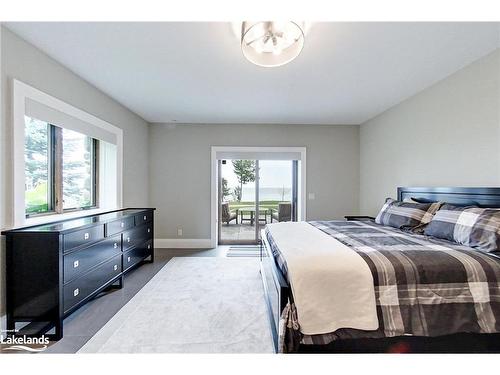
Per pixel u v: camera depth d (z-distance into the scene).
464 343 1.55
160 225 4.83
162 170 4.81
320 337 1.42
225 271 3.46
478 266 1.53
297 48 1.93
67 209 2.86
